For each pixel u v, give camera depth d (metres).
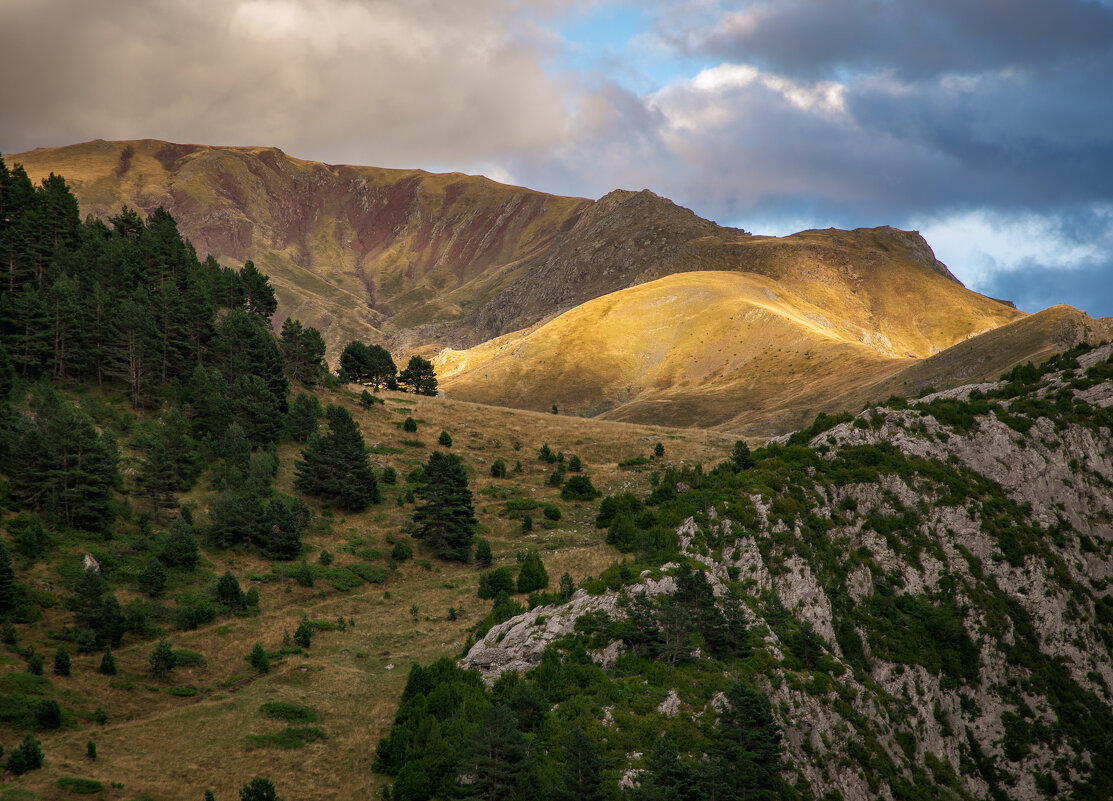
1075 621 64.88
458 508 92.62
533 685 53.53
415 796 47.47
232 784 50.50
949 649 62.38
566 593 65.44
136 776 50.47
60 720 55.22
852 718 54.03
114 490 88.31
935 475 73.38
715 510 69.69
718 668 54.25
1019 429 78.19
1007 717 59.47
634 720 49.25
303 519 92.50
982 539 69.25
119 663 65.00
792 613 62.16
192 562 80.00
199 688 63.53
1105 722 59.78
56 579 72.00
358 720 58.53
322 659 68.62
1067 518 72.56
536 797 43.69
